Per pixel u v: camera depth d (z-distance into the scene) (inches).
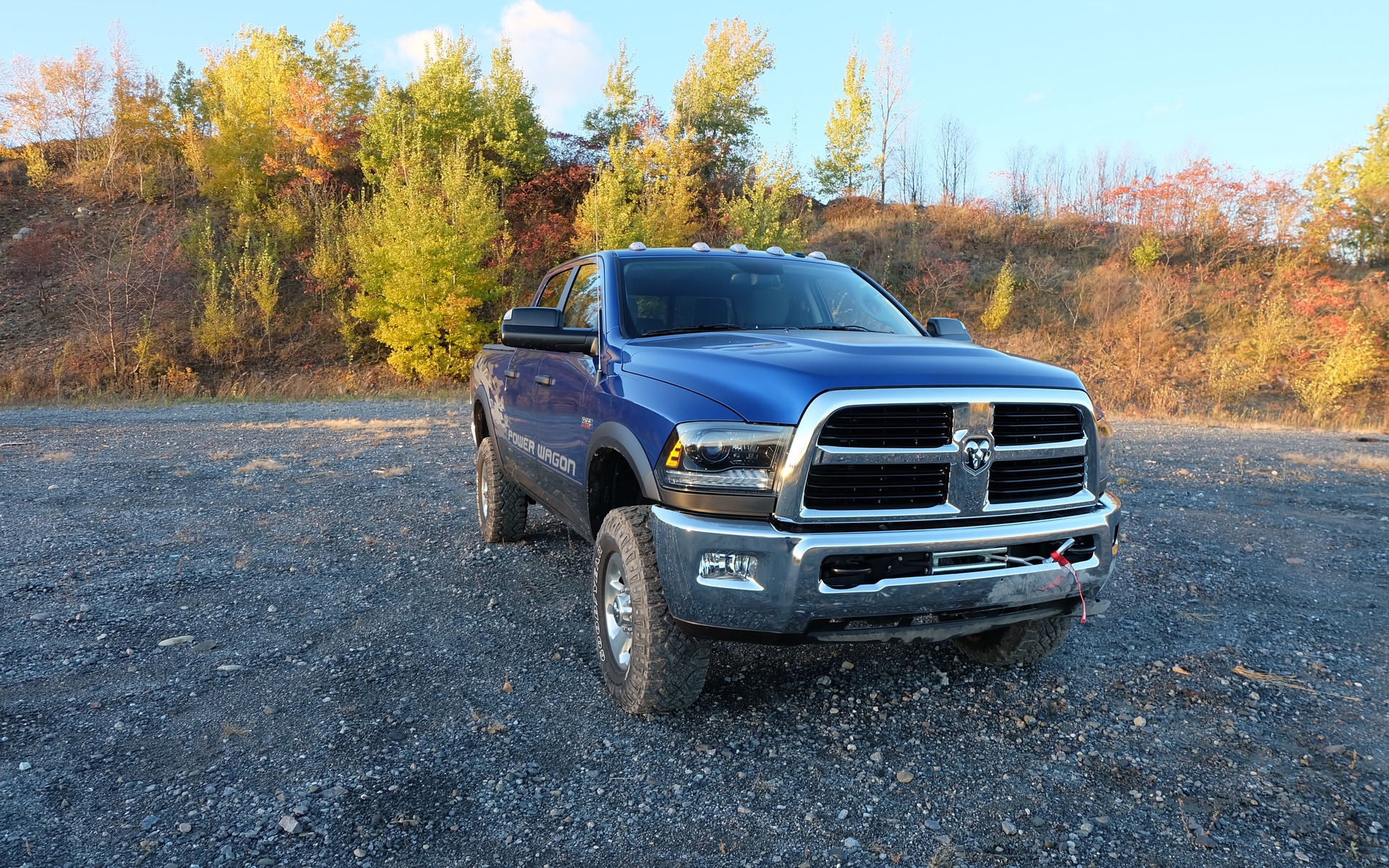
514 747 113.7
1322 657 148.3
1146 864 88.3
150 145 1578.5
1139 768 108.9
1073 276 1331.2
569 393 149.4
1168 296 1182.3
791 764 110.0
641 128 1430.9
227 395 885.2
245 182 1334.9
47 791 100.2
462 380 992.9
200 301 1170.6
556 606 172.6
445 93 1437.0
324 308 1184.2
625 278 158.4
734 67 1723.7
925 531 104.4
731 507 104.6
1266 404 919.0
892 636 107.7
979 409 106.8
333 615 166.4
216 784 102.7
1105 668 142.4
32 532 227.1
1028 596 111.4
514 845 91.4
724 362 115.1
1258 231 1384.1
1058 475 116.0
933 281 1309.1
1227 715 124.7
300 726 118.9
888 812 98.7
